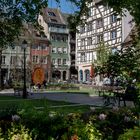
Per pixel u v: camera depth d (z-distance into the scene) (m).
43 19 75.25
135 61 8.13
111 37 51.72
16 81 55.56
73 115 6.24
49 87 45.22
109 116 6.39
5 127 5.27
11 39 11.63
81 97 28.39
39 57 71.25
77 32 11.38
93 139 5.17
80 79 62.47
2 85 47.66
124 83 8.20
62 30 76.50
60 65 75.94
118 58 8.36
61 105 18.64
